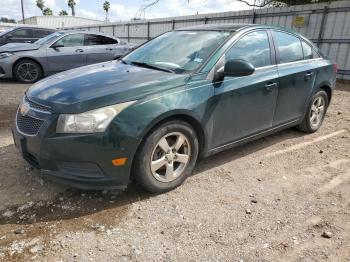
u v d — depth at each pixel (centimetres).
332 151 468
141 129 301
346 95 885
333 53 1159
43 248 259
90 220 296
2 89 881
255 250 265
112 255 254
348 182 379
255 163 421
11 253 252
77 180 296
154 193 339
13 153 427
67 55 1027
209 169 399
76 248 260
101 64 426
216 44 382
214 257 256
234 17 1487
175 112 321
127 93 306
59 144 290
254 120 411
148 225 291
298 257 259
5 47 999
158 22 2059
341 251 267
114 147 295
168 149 332
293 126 505
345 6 1094
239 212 314
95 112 290
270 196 344
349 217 312
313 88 495
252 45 409
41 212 305
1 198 324
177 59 386
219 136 375
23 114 323
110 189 316
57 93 316
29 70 1001
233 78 376
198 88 343
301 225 298
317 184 373
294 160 435
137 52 448
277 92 429
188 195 340
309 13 1200
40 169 310
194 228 289
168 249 262
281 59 443
